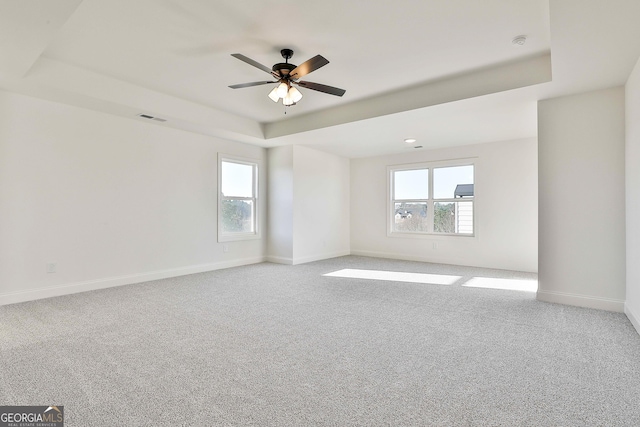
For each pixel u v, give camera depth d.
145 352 2.37
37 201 3.79
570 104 3.54
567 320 3.08
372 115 4.39
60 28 2.54
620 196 3.30
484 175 6.12
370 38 2.85
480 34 2.79
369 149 6.73
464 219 6.41
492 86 3.48
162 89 4.10
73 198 4.05
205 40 2.89
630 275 3.10
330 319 3.12
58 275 3.94
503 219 5.93
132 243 4.61
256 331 2.80
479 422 1.61
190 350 2.41
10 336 2.66
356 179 7.75
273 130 5.63
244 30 2.73
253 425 1.58
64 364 2.18
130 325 2.93
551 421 1.62
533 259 5.65
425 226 6.89
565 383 1.97
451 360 2.28
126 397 1.80
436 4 2.38
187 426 1.57
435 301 3.75
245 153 6.18
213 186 5.64
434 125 4.83
